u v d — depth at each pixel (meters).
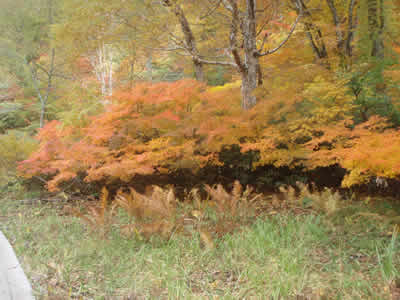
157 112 8.91
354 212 6.55
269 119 8.24
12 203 9.03
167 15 10.12
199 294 3.82
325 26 10.23
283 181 9.30
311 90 7.64
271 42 11.53
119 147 8.82
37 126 19.20
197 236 5.56
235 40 10.64
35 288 3.90
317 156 7.14
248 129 8.05
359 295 3.56
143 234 5.53
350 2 10.18
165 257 4.74
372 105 7.93
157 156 8.04
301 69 8.97
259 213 7.16
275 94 8.27
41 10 15.84
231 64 10.38
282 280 3.88
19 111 20.66
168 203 6.50
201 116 8.23
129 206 6.40
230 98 9.10
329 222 5.99
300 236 5.32
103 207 6.40
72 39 11.59
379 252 4.67
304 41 11.30
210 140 7.83
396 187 7.65
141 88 9.01
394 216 6.01
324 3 10.88
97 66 18.56
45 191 10.23
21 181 10.59
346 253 4.79
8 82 19.17
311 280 3.98
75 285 4.04
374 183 8.23
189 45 11.36
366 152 5.82
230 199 6.70
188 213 7.32
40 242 5.57
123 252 5.02
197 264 4.63
